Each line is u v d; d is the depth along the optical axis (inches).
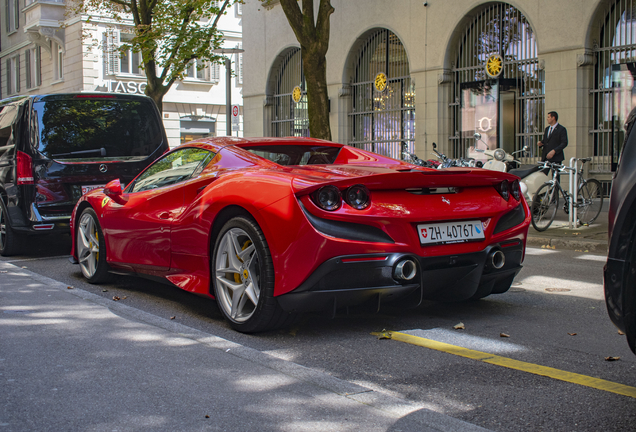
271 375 128.7
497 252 167.8
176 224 186.5
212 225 172.6
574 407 113.1
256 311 157.6
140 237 204.8
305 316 182.4
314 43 486.9
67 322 173.8
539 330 166.4
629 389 122.1
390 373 132.9
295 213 148.6
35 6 1215.6
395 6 685.9
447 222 160.1
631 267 96.7
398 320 177.5
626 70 517.0
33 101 311.9
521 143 590.9
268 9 861.8
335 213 146.3
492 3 607.8
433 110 656.4
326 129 494.6
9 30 1499.8
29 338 157.6
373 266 148.8
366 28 720.3
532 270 266.4
